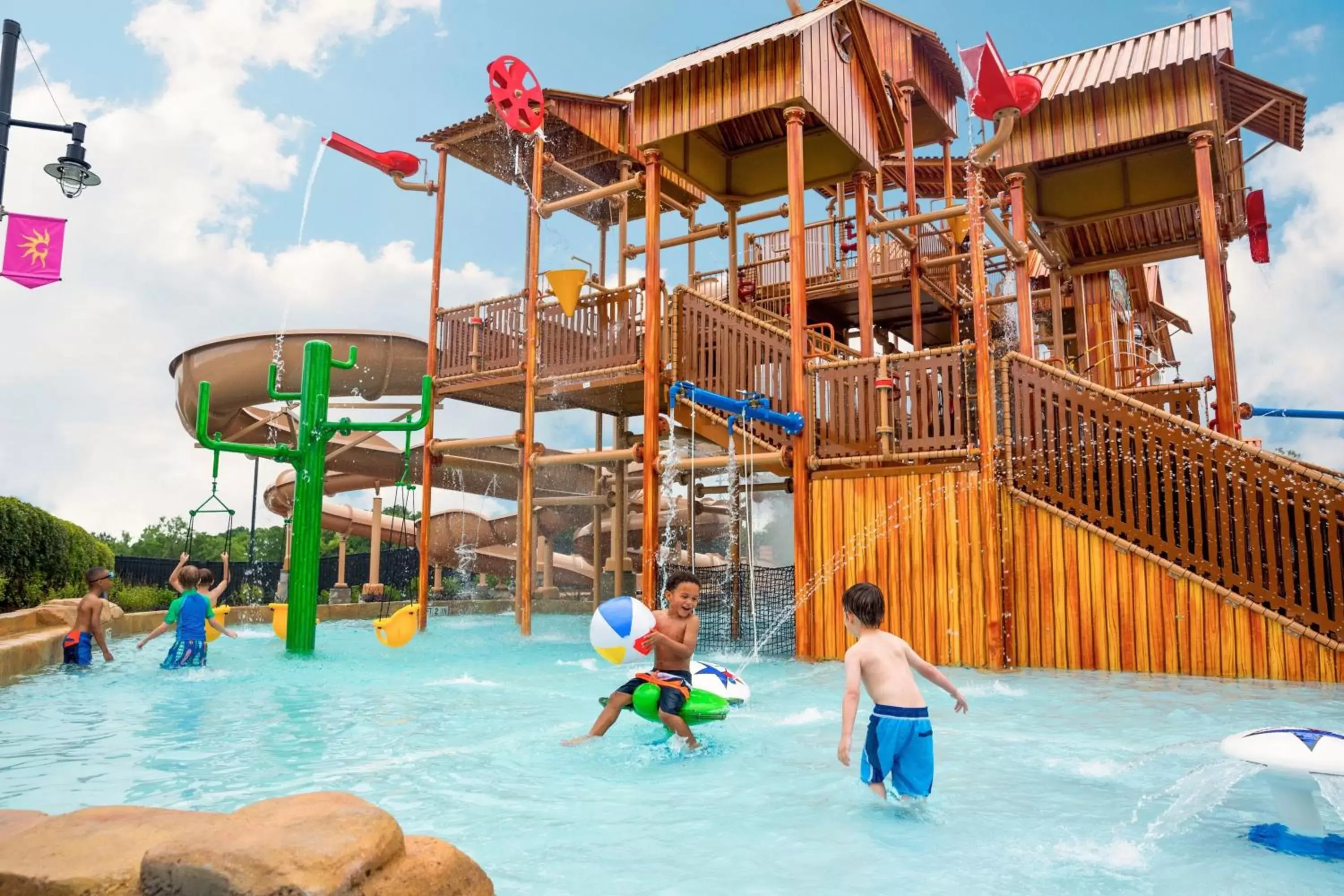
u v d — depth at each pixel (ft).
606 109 46.78
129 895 7.31
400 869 7.55
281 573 61.57
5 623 33.27
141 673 29.19
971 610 29.01
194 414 59.16
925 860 10.49
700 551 76.89
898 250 54.13
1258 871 10.04
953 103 57.21
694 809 12.75
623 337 40.04
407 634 34.22
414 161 48.37
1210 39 36.24
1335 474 28.12
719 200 48.06
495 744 17.48
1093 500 28.35
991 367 30.63
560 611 69.21
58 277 30.27
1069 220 43.93
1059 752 16.25
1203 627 26.25
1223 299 35.99
